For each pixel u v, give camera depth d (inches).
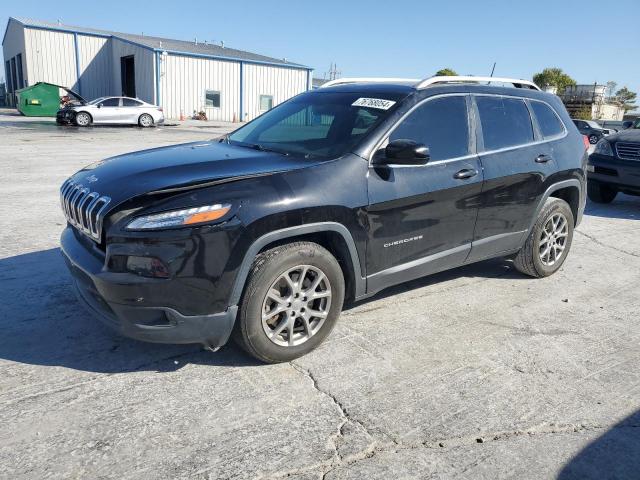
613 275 214.8
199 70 1357.0
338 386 125.8
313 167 132.7
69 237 138.0
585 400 124.4
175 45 1470.2
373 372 132.6
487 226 173.3
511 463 102.4
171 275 113.0
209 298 117.6
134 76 1421.0
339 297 138.0
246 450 102.7
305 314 133.3
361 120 150.8
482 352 145.5
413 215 148.6
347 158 137.9
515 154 177.5
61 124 980.6
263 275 122.4
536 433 111.7
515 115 184.1
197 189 119.3
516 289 194.4
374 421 113.3
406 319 164.4
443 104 161.6
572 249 250.5
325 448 104.3
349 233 135.1
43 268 191.0
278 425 110.6
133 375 126.2
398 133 147.6
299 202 124.6
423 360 139.8
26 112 1171.9
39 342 139.0
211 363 133.1
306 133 158.1
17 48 1553.9
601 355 146.8
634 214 336.2
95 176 135.3
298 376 129.2
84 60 1462.8
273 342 129.5
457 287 193.9
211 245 114.7
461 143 163.0
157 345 140.1
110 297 115.0
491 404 121.2
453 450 105.3
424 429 111.3
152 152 154.9
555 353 146.8
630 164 330.3
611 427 114.7
